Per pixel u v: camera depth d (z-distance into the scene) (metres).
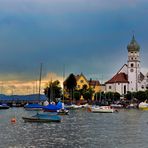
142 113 162.88
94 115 144.25
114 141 64.31
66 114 143.00
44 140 65.38
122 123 103.50
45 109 149.12
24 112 168.62
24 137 69.62
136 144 61.00
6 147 57.62
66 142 62.84
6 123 101.38
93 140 65.44
